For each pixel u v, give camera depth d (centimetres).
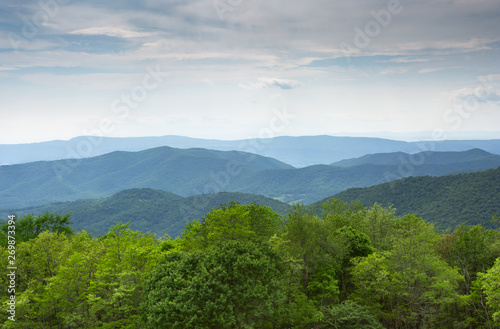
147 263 3728
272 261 3453
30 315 3497
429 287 3934
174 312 2786
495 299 3181
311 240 4284
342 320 3688
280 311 3244
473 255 4581
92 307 3438
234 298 2931
